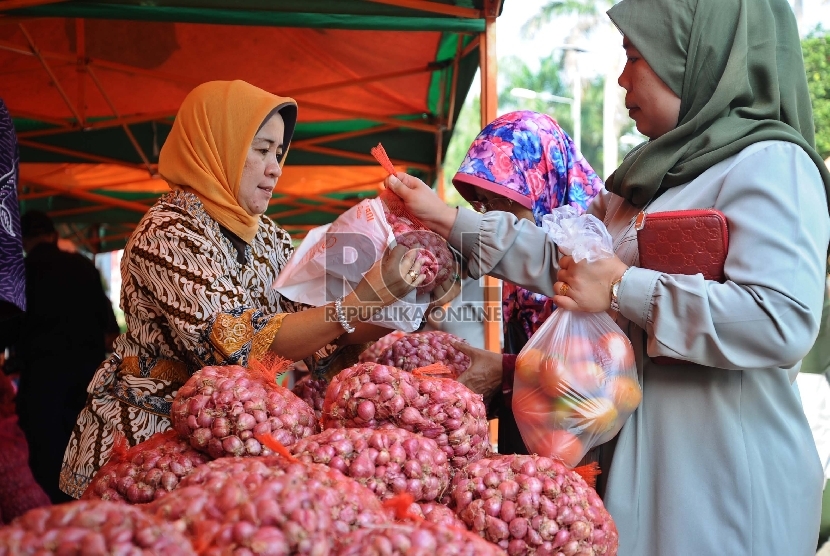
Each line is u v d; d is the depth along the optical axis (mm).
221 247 1904
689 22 1671
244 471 1118
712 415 1594
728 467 1565
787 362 1507
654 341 1570
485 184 2225
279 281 1896
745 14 1670
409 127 5773
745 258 1509
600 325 1661
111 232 10719
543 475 1354
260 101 1948
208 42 4852
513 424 2098
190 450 1460
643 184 1691
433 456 1372
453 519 1321
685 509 1577
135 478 1424
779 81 1700
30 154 6500
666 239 1585
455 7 3777
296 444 1378
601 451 1752
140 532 884
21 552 841
